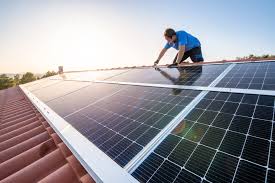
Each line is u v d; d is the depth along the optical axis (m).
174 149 2.70
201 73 6.23
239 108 3.32
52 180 2.98
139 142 3.09
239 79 4.80
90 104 5.79
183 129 3.10
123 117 4.21
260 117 2.90
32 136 5.18
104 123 4.16
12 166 3.78
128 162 2.68
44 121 5.85
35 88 14.15
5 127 6.53
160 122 3.53
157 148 2.81
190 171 2.29
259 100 3.40
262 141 2.43
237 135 2.65
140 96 5.32
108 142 3.35
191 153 2.56
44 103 7.57
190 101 4.10
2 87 93.12
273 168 2.04
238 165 2.19
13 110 8.94
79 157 3.07
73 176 3.08
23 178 3.28
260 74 4.83
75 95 7.63
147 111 4.18
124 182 2.28
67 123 4.64
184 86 5.16
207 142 2.67
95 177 2.56
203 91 4.46
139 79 7.57
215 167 2.25
